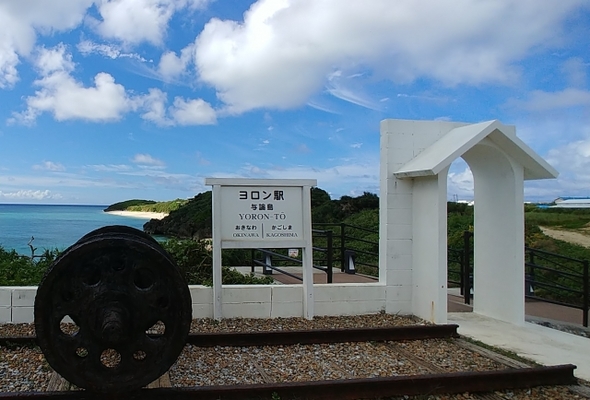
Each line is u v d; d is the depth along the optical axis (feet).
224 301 24.68
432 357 19.43
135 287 13.25
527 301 34.45
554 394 16.16
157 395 14.07
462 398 15.62
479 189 27.76
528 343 21.88
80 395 13.62
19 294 22.88
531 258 35.12
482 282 27.50
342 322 24.54
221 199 24.39
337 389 15.11
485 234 27.30
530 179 26.84
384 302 26.58
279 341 20.51
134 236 14.03
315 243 58.49
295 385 14.85
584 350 21.03
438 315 24.43
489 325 24.98
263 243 24.63
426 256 25.43
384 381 15.42
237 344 20.15
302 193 25.22
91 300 13.00
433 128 26.91
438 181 24.56
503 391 16.28
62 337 13.03
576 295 35.70
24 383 15.24
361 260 52.65
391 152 26.45
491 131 24.16
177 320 13.39
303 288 25.44
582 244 53.11
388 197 26.50
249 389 14.57
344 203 81.41
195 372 16.92
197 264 30.32
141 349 13.37
